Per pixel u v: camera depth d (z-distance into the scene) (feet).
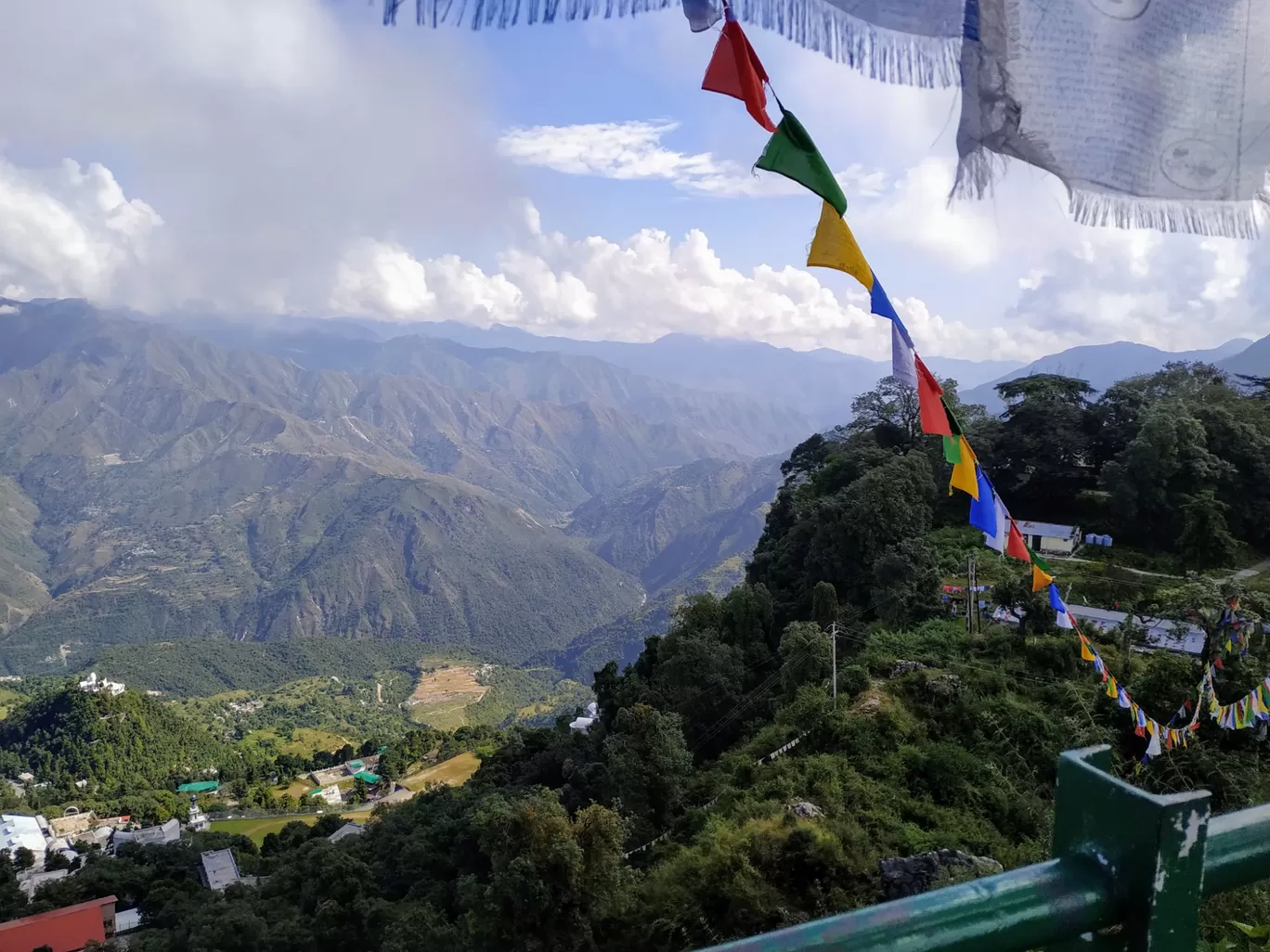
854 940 4.75
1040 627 94.12
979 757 70.13
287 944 103.55
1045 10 8.63
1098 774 5.44
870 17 8.25
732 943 4.74
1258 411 160.25
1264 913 19.95
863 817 62.80
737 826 64.13
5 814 270.26
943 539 136.05
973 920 4.92
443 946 78.89
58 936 159.84
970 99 8.62
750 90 8.62
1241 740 57.00
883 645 97.66
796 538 143.02
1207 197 9.30
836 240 10.34
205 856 201.36
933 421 15.92
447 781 297.33
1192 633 86.94
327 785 324.39
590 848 64.39
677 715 93.09
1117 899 5.15
